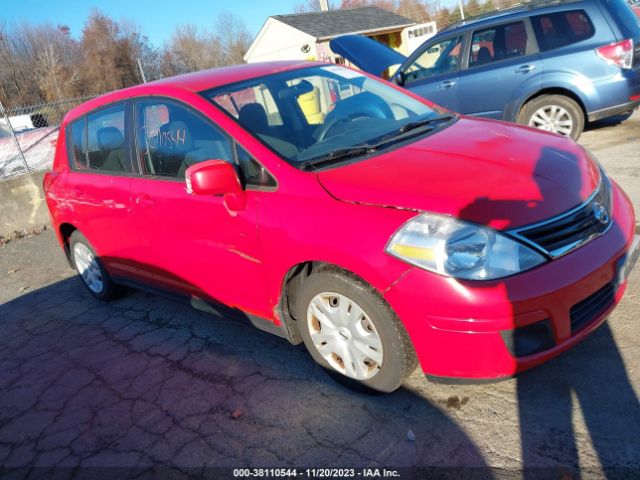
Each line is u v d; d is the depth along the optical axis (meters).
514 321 2.35
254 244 3.07
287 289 3.10
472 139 3.20
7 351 4.57
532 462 2.37
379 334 2.68
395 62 10.55
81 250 5.02
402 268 2.47
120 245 4.30
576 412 2.59
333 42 11.00
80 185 4.52
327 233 2.69
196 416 3.16
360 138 3.32
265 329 3.39
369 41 11.04
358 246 2.58
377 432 2.73
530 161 2.85
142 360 3.92
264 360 3.58
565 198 2.60
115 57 42.12
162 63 43.66
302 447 2.74
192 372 3.62
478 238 2.39
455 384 2.54
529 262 2.40
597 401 2.63
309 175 2.92
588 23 6.31
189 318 4.45
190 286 3.80
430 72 7.73
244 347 3.80
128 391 3.57
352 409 2.92
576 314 2.53
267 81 3.69
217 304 3.66
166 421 3.18
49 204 5.09
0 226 8.55
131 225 4.02
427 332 2.46
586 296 2.49
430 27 24.39
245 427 2.97
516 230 2.42
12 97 35.88
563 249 2.48
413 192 2.61
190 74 4.04
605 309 2.65
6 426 3.49
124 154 4.06
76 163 4.70
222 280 3.46
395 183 2.70
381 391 2.85
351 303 2.75
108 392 3.61
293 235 2.82
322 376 3.27
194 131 3.48
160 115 3.73
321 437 2.78
